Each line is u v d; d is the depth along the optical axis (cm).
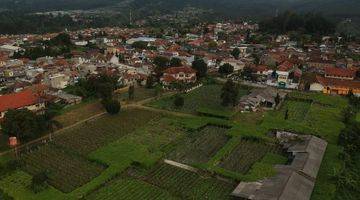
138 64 19775
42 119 10731
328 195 7862
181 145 10494
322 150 9794
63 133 11062
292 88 16550
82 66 18400
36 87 14438
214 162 9325
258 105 13888
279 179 8106
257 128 11469
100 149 9919
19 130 10025
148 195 7975
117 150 9894
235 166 9319
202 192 8106
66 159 9519
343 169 8950
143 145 10325
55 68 17975
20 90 14338
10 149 9881
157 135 11100
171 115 12750
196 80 17350
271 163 9300
